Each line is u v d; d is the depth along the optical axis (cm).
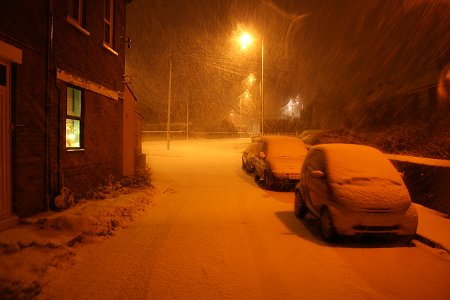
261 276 562
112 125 1256
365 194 734
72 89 996
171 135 5534
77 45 985
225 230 827
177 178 1714
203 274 567
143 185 1314
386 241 758
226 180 1677
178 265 604
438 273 583
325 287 524
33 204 798
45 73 834
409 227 723
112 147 1256
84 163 1038
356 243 742
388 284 538
